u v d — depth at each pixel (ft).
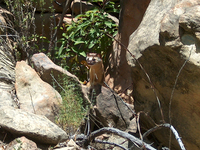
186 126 10.90
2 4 22.33
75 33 19.71
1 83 13.16
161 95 11.37
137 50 11.06
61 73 13.41
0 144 9.43
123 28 18.63
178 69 9.66
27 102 12.18
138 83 12.12
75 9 23.30
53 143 10.09
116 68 18.66
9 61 16.06
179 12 9.25
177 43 9.08
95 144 11.93
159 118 11.89
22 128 9.55
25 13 18.52
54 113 12.32
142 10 17.87
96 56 16.90
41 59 13.80
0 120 9.68
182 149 8.29
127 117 13.96
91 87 14.49
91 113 13.67
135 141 9.61
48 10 23.16
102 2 22.06
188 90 9.86
